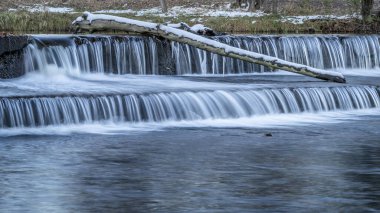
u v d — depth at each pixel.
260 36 36.16
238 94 28.27
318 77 32.38
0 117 24.64
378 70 38.75
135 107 26.58
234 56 32.34
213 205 16.75
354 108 30.38
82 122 25.81
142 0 61.53
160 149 22.41
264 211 16.36
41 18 43.12
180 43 33.75
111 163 20.53
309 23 46.69
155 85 29.72
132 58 32.84
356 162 21.16
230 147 22.89
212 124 26.83
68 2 60.03
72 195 17.39
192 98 27.53
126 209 16.39
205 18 48.53
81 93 26.52
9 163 20.33
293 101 29.19
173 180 18.83
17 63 30.39
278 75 34.53
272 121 27.70
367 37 38.75
